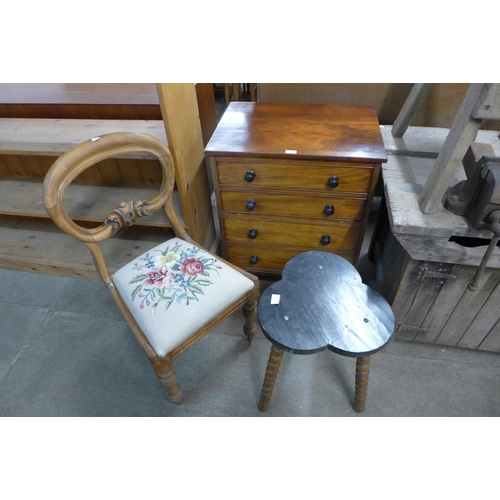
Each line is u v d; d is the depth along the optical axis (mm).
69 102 1274
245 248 1447
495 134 1179
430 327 1206
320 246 1360
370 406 1178
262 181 1181
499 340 1206
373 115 1274
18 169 1562
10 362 1340
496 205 805
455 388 1216
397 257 1179
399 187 1036
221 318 1060
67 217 885
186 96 1184
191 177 1319
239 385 1253
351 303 955
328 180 1125
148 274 1064
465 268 982
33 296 1583
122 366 1320
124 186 1489
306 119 1257
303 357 1321
